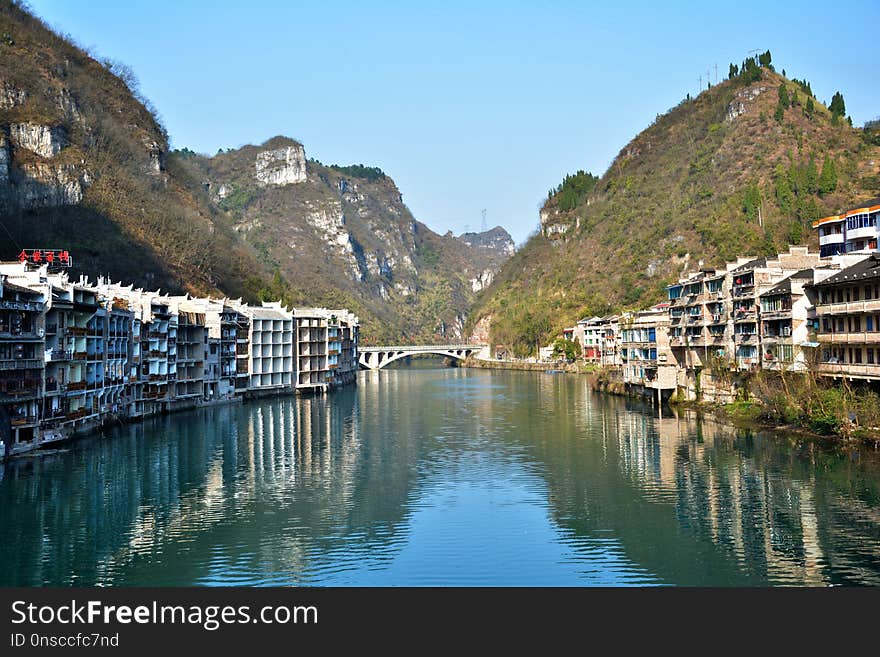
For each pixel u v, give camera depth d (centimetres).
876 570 5666
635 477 8700
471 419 14512
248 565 6012
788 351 11125
